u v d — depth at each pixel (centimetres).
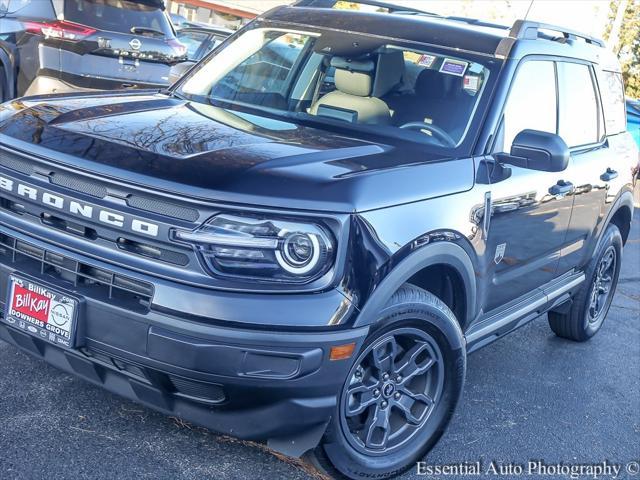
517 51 435
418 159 373
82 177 319
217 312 298
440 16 506
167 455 361
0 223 339
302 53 453
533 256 466
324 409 317
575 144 514
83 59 792
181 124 367
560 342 623
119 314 309
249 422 319
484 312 433
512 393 506
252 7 2978
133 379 322
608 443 463
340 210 311
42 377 407
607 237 588
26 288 329
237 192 303
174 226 303
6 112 373
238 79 455
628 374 580
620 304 764
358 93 426
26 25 775
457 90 419
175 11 2741
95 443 359
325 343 306
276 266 304
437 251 353
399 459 370
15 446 346
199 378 303
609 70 584
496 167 403
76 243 320
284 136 374
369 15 469
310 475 365
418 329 357
